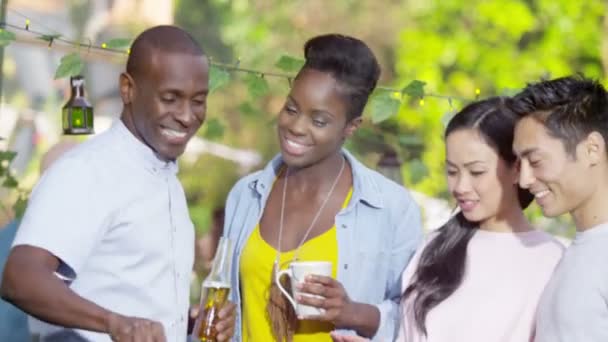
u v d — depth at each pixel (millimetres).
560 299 4289
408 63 15312
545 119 4355
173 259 4590
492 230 4941
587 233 4340
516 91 6586
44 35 6199
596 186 4340
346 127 5172
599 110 4348
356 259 5219
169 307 4539
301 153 5059
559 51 15250
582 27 15328
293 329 5094
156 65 4414
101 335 4449
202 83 4500
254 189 5441
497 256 4867
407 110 11875
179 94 4441
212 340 4633
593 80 4473
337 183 5312
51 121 13141
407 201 5391
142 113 4469
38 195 4199
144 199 4465
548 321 4371
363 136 8461
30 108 13547
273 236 5266
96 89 13523
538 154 4367
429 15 15852
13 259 4055
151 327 3861
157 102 4434
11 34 6086
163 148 4496
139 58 4453
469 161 4879
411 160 8523
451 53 15219
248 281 5254
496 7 15242
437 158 11664
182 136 4504
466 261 4906
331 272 4980
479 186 4883
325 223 5242
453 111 6781
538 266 4797
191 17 17812
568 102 4340
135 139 4496
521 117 4461
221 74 6418
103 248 4363
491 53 15195
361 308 4988
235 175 14344
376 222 5281
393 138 8500
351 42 5105
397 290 5324
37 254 4078
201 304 4715
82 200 4227
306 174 5281
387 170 7340
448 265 4910
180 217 4684
